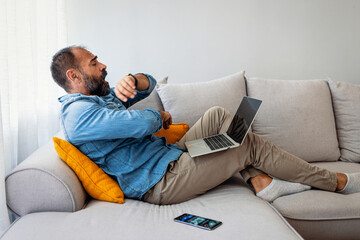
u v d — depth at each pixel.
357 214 1.50
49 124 2.24
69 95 1.54
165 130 1.89
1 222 1.31
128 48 2.70
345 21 2.83
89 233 1.08
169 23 2.71
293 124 2.12
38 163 1.31
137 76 1.81
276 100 2.16
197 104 2.10
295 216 1.47
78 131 1.41
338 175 1.64
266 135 2.12
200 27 2.74
